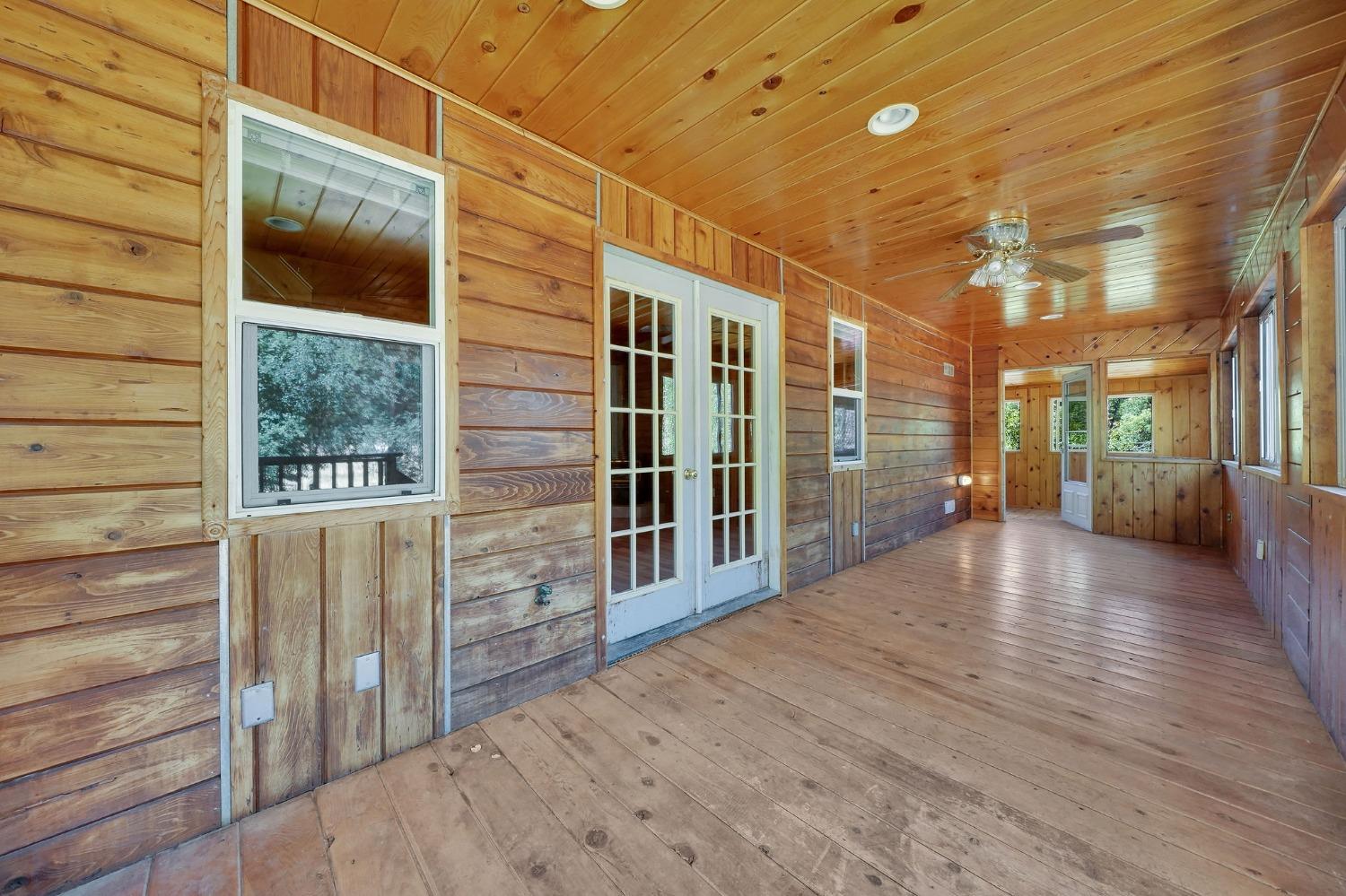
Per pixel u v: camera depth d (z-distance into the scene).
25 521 1.25
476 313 2.04
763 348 3.61
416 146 1.87
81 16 1.31
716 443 3.32
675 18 1.58
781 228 3.19
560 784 1.68
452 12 1.56
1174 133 2.16
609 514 2.71
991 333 6.21
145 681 1.40
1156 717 2.07
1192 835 1.45
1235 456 4.68
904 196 2.76
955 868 1.34
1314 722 2.02
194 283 1.46
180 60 1.44
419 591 1.88
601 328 2.50
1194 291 4.38
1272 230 2.89
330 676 1.69
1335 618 1.90
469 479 2.01
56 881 1.29
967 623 3.12
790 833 1.47
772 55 1.74
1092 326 5.78
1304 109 1.98
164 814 1.43
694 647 2.77
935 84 1.89
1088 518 6.14
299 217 1.89
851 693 2.27
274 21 1.58
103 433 1.34
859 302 4.54
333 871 1.35
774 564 3.65
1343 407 2.12
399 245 2.00
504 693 2.13
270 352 1.59
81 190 1.31
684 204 2.88
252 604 1.55
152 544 1.40
